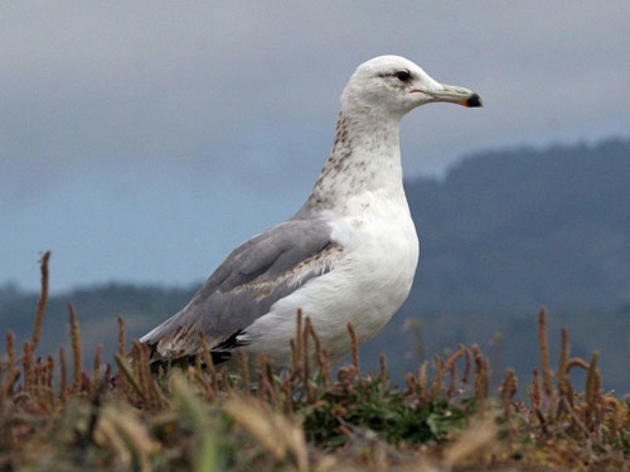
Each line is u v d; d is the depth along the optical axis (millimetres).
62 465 10297
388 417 12734
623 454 13297
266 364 13289
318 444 12578
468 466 11430
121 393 13117
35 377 13453
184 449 10422
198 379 13484
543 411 13766
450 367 13273
